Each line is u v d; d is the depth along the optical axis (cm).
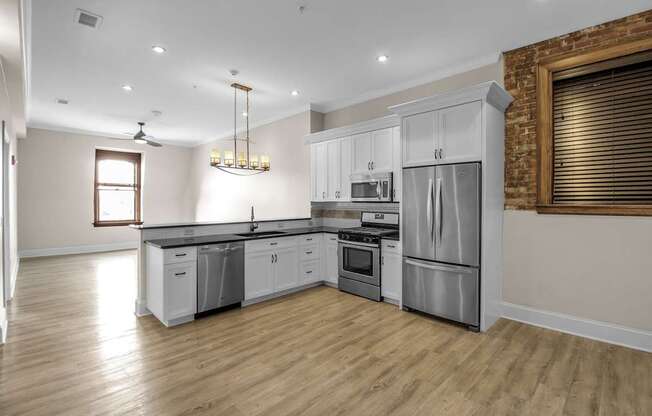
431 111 344
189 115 599
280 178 595
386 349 275
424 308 349
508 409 196
